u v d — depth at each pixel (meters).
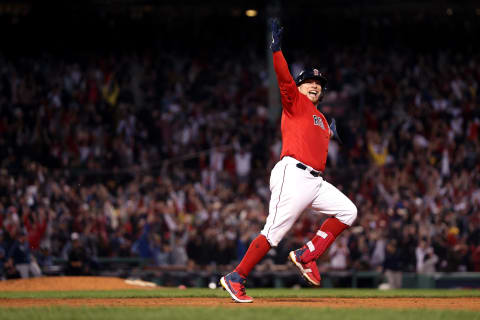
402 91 91.25
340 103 87.12
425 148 79.44
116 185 70.25
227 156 76.31
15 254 52.88
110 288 39.47
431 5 100.06
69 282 39.97
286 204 20.14
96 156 77.00
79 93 85.38
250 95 90.38
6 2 94.06
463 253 61.66
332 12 100.81
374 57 97.94
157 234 61.44
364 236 62.31
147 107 87.19
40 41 94.12
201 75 92.88
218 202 67.12
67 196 62.38
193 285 58.41
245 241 59.84
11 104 81.69
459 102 88.31
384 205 67.69
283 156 20.62
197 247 59.81
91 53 94.81
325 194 20.77
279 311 16.58
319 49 101.38
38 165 65.12
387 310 17.23
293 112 20.52
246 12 100.19
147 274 56.94
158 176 72.44
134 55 95.44
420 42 101.75
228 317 15.02
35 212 57.09
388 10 101.06
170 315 15.60
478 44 101.12
